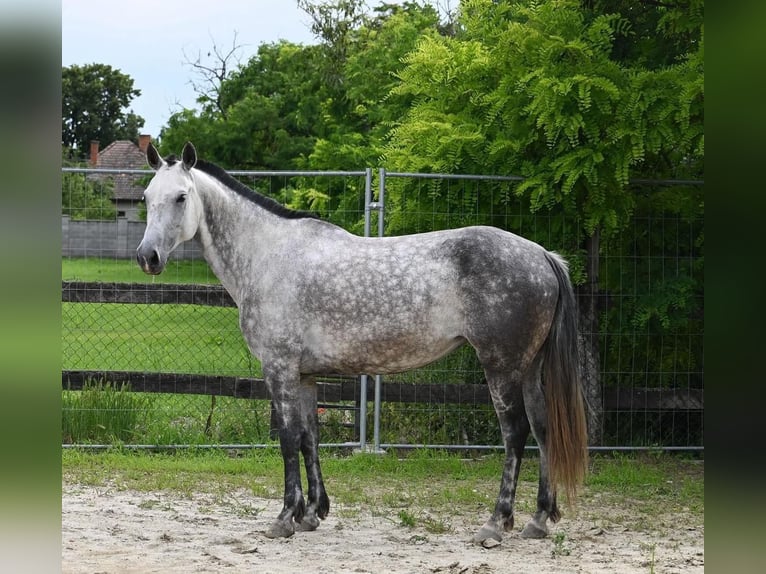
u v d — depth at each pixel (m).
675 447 7.72
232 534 4.99
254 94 23.75
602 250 8.23
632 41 8.77
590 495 6.35
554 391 4.87
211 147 22.94
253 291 5.22
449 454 7.73
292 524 5.02
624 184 7.12
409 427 8.10
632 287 8.12
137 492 6.21
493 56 7.72
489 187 7.82
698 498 6.27
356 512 5.65
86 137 48.44
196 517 5.44
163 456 7.46
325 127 21.41
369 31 19.55
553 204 7.38
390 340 4.98
